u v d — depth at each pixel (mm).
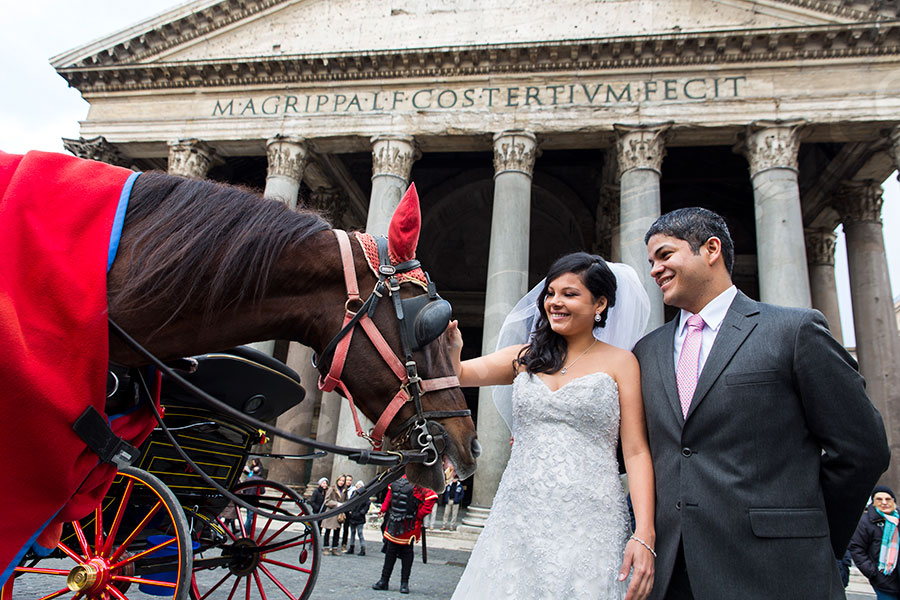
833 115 20000
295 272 2396
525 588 2736
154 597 7898
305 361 24609
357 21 24344
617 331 3551
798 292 18078
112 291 2186
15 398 1878
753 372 2656
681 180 30312
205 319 2303
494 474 18219
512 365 3443
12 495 1919
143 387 2480
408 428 2379
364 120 22875
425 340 2359
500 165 21500
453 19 23750
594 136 21812
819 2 20391
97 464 2238
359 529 14453
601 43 21391
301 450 23641
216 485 2420
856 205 24609
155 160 26797
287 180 22672
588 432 2924
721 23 21672
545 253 34031
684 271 2971
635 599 2514
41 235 2070
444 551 15742
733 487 2541
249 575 6258
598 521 2775
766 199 19531
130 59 24719
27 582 8016
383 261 2533
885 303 23203
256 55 23812
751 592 2414
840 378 2531
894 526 7457
